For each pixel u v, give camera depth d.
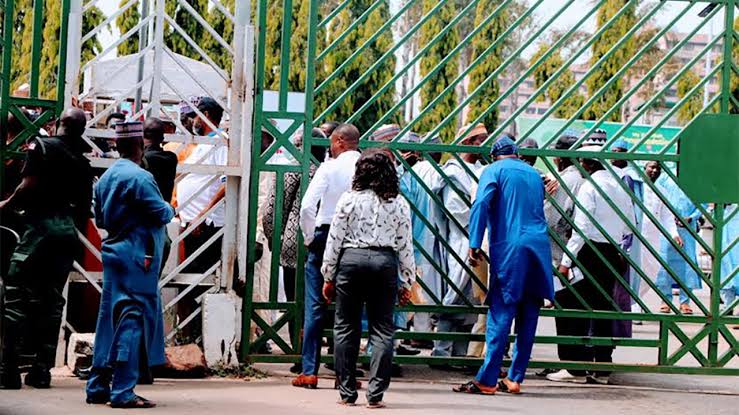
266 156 11.73
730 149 12.09
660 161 12.12
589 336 12.25
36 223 10.20
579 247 12.22
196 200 12.56
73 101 11.40
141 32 12.47
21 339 10.27
